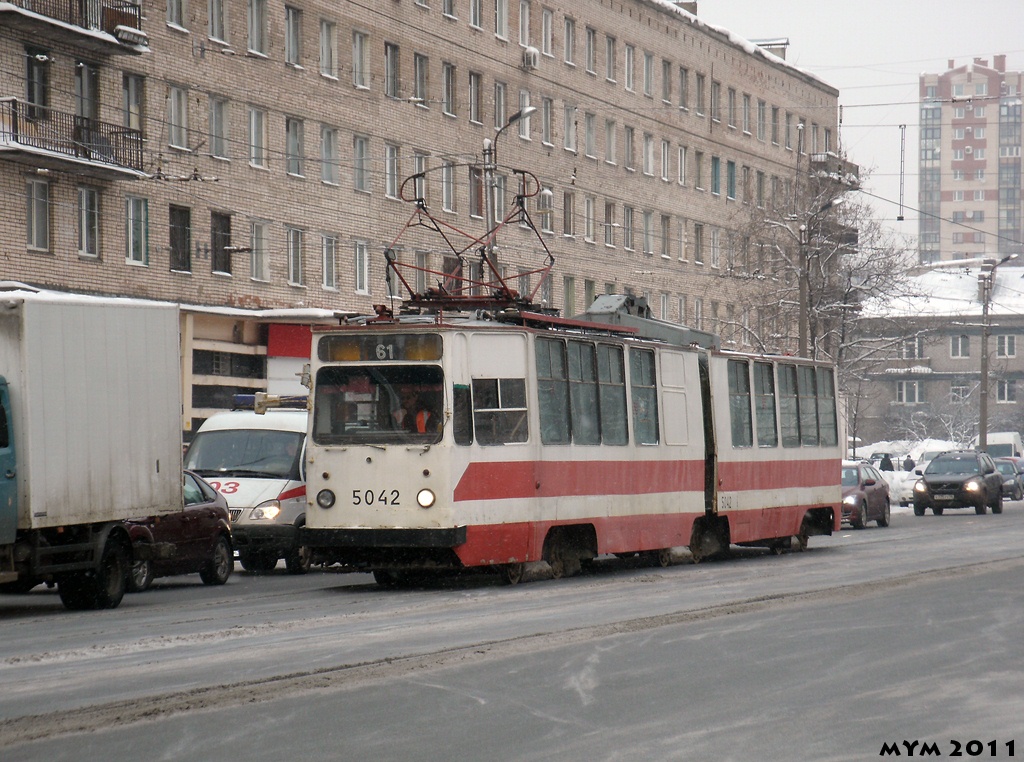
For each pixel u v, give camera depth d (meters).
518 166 59.22
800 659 12.60
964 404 113.44
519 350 20.56
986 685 11.28
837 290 63.78
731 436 26.69
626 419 23.20
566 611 16.50
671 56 70.88
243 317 44.75
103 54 39.50
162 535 20.73
